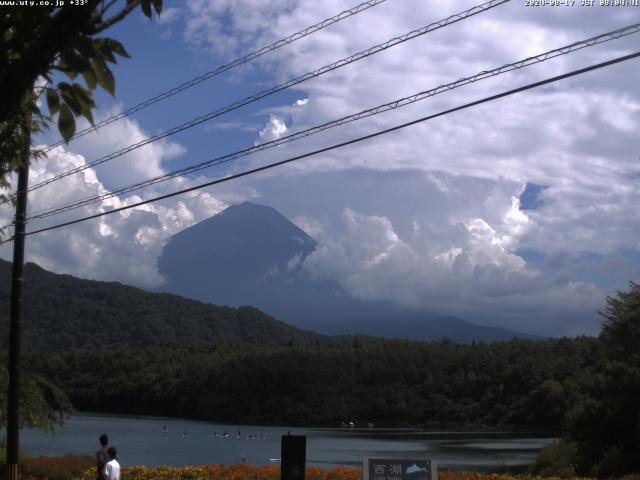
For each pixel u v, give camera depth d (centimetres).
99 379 13075
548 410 10288
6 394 2219
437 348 13800
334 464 5175
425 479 1213
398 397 12119
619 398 3128
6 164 633
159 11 433
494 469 4703
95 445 6731
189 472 2198
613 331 3438
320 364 12925
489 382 11762
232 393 12306
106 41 431
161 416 12794
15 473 1791
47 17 412
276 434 9600
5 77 416
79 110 450
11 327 1825
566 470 2909
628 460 2870
